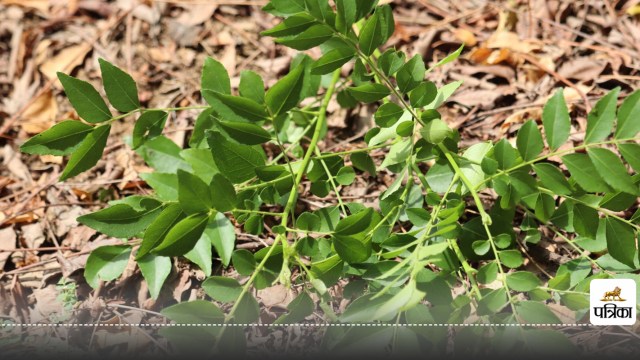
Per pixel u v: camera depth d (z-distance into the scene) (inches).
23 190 49.0
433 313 40.4
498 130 49.1
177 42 53.9
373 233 42.6
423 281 41.1
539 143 40.8
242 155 42.0
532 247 45.4
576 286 41.9
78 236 47.0
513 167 41.3
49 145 41.9
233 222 46.6
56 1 55.7
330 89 46.5
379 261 42.1
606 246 42.7
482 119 49.6
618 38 51.3
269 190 43.4
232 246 43.4
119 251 43.4
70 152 42.2
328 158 44.6
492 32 52.7
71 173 42.5
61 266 45.7
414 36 52.9
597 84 49.8
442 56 52.2
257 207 43.4
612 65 50.0
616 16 51.9
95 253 43.1
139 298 44.8
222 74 44.0
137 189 48.8
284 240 41.1
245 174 42.3
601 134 40.3
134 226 41.9
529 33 52.1
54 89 52.6
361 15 41.4
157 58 53.5
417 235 43.4
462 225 42.6
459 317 40.3
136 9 54.8
